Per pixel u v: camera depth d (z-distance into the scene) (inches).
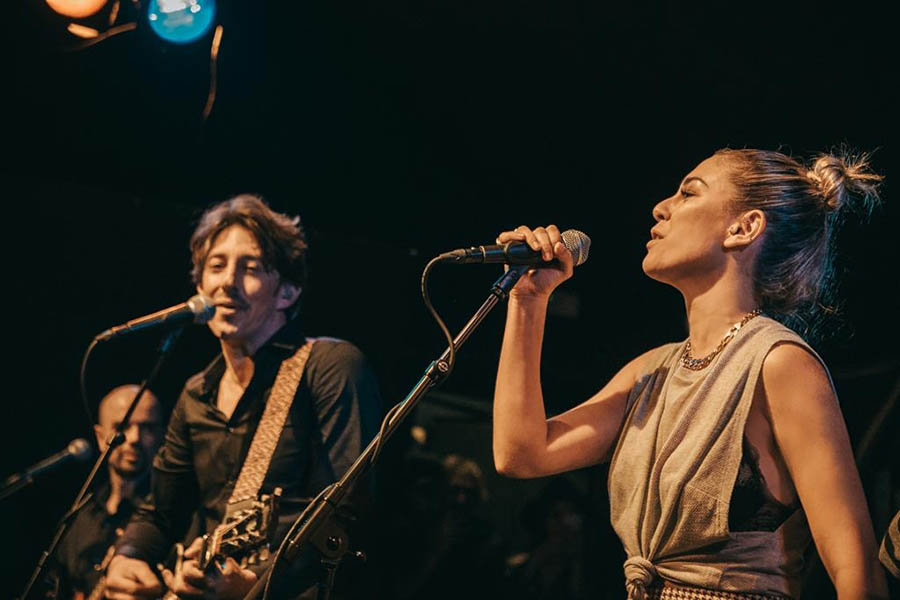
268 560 102.4
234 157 195.5
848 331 172.2
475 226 204.5
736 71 173.5
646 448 76.5
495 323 206.2
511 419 80.7
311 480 107.7
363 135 196.5
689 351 79.9
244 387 115.6
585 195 196.7
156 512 119.3
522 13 177.8
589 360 201.6
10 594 174.4
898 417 142.6
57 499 179.3
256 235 118.9
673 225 79.9
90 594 144.1
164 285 191.2
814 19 163.2
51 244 185.0
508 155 196.9
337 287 200.2
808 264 78.8
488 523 197.9
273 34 186.2
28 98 182.1
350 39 187.6
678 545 72.9
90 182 193.6
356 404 109.4
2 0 168.9
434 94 192.7
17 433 179.3
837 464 68.7
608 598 195.2
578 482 207.6
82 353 184.4
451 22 182.7
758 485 71.8
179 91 187.5
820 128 170.7
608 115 188.5
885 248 168.6
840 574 65.8
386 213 204.7
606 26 175.9
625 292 197.8
